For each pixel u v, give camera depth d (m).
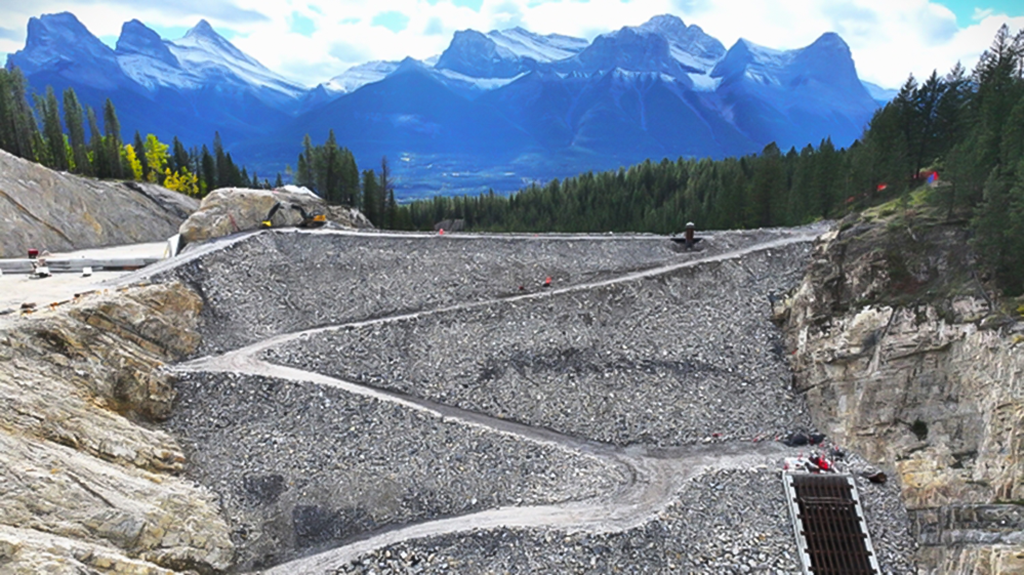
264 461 36.91
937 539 32.69
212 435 38.72
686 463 39.41
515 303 54.75
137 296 46.69
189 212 104.56
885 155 68.31
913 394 38.53
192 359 46.47
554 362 49.16
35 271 56.25
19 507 25.64
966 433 34.94
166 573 27.25
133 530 28.42
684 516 33.22
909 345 39.00
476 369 47.88
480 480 36.56
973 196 43.09
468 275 61.03
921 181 64.19
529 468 37.69
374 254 62.91
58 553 24.28
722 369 49.50
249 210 69.56
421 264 62.28
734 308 57.16
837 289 47.25
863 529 33.66
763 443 42.50
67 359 36.12
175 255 62.41
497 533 31.70
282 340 49.84
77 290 50.06
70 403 33.69
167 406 39.97
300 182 98.00
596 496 35.03
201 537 30.70
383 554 30.77
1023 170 35.78
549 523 32.50
